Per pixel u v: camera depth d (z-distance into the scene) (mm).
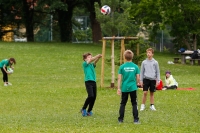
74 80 60906
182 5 96438
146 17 102062
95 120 30797
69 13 128250
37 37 146375
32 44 106812
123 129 27250
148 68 35188
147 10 100562
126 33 93312
